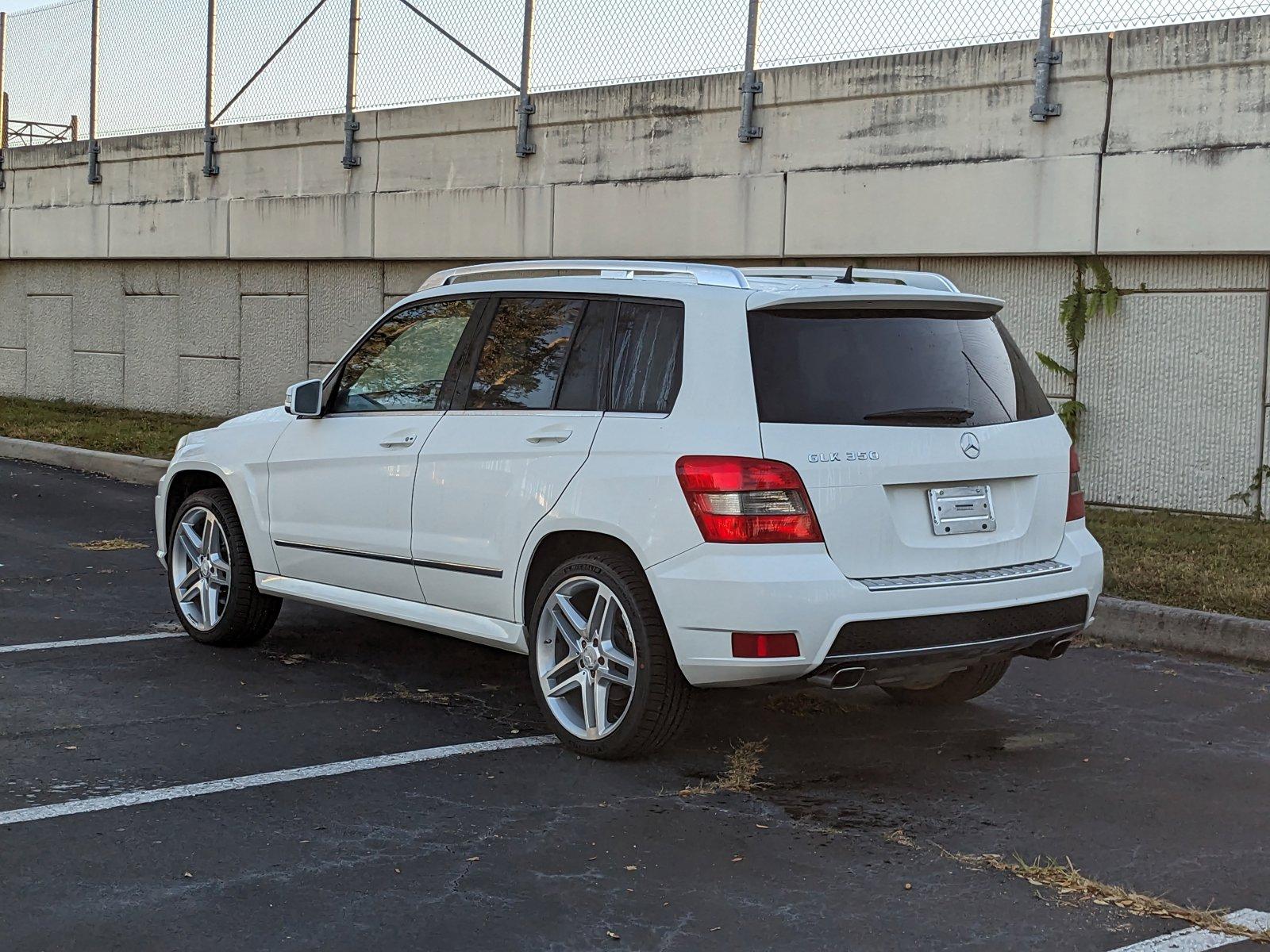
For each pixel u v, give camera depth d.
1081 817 4.82
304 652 7.06
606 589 5.19
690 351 5.10
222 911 3.87
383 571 6.18
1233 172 10.32
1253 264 10.54
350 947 3.66
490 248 15.16
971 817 4.80
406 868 4.23
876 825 4.71
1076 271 11.35
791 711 6.12
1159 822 4.79
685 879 4.19
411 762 5.29
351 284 16.81
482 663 6.92
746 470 4.81
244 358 18.11
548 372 5.61
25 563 9.38
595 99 14.14
